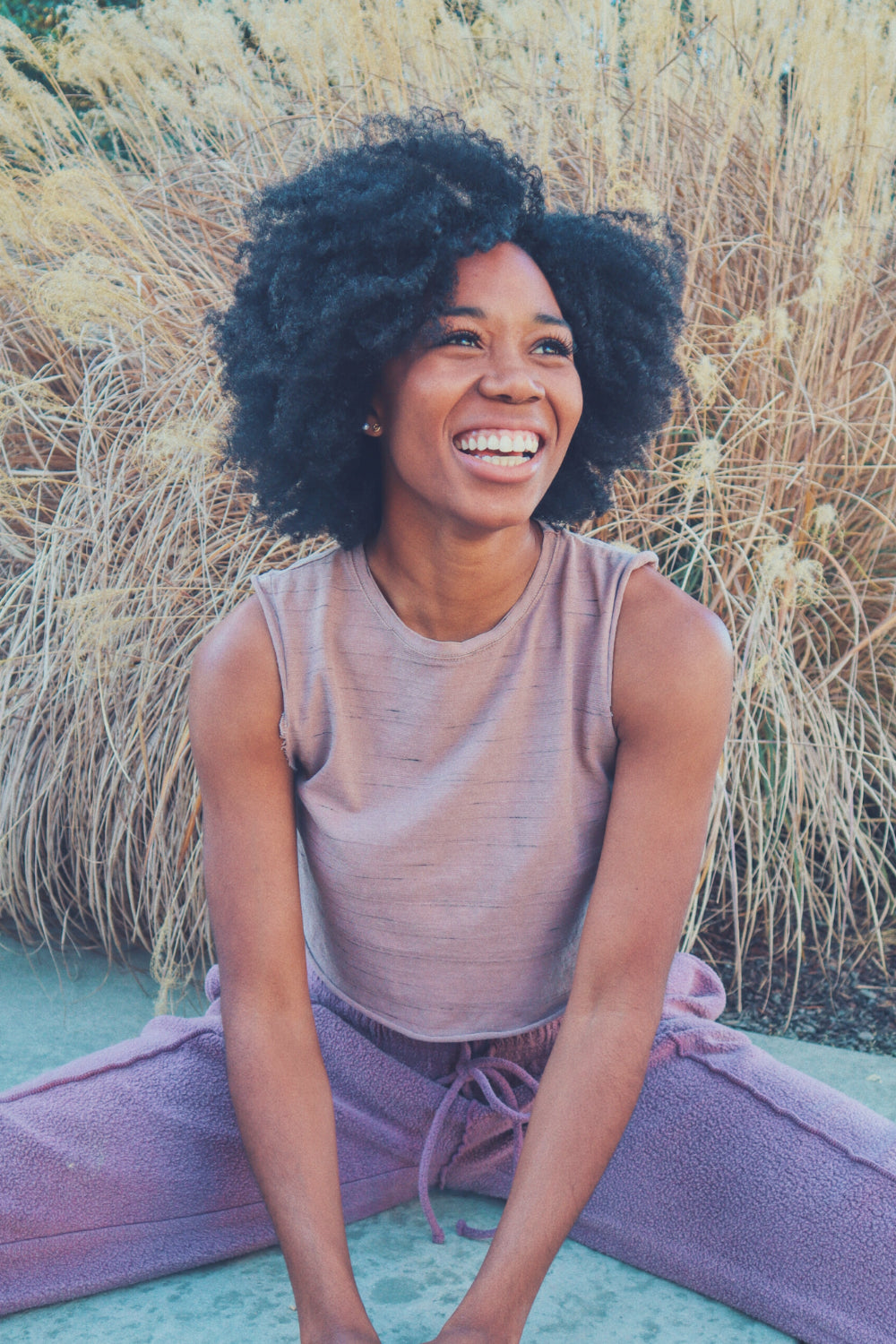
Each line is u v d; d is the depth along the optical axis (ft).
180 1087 4.36
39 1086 4.28
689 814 3.85
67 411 8.66
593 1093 3.64
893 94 9.07
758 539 7.74
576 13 9.25
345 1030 4.52
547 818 3.96
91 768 7.22
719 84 9.62
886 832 7.13
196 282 8.86
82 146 10.24
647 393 4.22
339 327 3.63
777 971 6.89
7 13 16.57
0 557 8.75
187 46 9.54
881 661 8.25
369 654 3.96
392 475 3.84
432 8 9.21
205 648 4.09
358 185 3.69
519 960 4.17
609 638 3.87
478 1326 3.29
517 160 3.89
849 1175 3.95
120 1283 4.23
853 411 8.71
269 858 4.01
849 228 8.41
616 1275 4.28
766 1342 3.93
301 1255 3.57
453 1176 4.64
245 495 7.79
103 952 7.36
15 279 8.68
